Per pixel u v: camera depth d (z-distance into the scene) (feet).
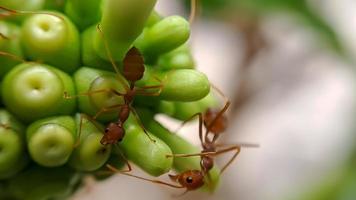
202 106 0.29
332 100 0.59
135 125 0.25
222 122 0.29
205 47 0.55
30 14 0.25
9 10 0.25
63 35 0.25
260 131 0.61
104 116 0.25
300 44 0.53
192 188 0.26
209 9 0.45
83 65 0.25
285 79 0.55
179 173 0.27
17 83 0.24
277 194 0.55
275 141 0.62
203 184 0.27
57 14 0.25
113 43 0.24
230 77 0.55
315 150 0.61
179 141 0.27
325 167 0.49
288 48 0.53
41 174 0.26
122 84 0.25
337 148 0.50
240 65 0.54
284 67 0.54
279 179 0.61
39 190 0.26
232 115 0.55
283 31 0.52
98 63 0.25
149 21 0.26
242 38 0.53
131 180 0.54
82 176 0.27
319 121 0.61
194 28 0.50
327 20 0.46
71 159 0.25
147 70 0.26
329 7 0.47
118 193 0.54
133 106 0.26
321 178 0.47
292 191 0.48
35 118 0.24
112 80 0.25
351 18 0.49
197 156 0.27
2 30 0.25
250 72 0.54
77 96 0.25
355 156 0.48
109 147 0.25
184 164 0.27
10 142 0.24
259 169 0.61
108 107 0.25
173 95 0.25
